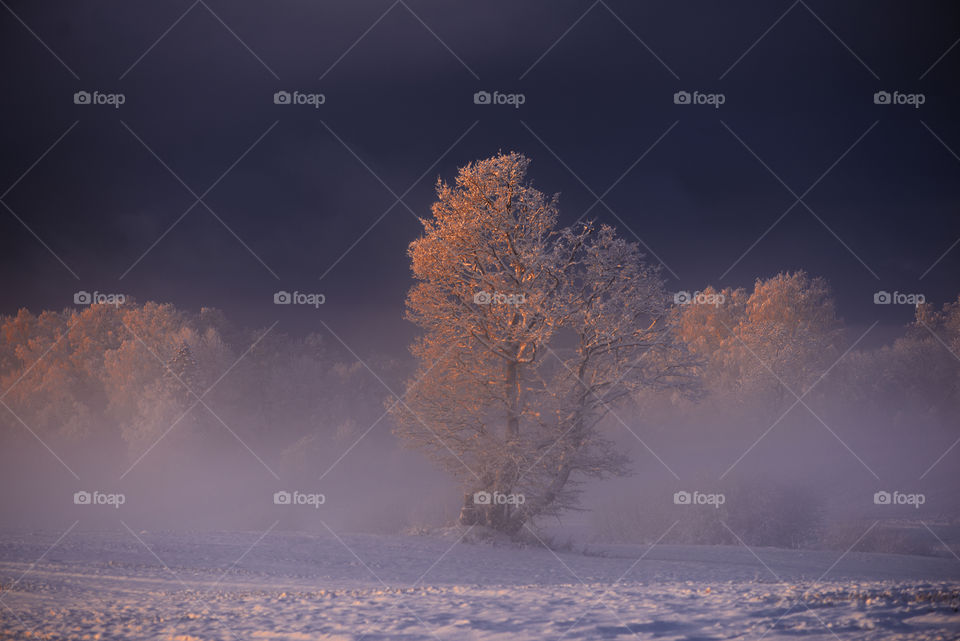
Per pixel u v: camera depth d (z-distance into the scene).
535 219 32.69
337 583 18.77
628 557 29.70
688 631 8.34
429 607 10.81
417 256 33.25
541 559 27.70
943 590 10.79
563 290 33.00
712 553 31.89
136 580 17.78
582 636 8.29
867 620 8.29
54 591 15.11
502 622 9.31
